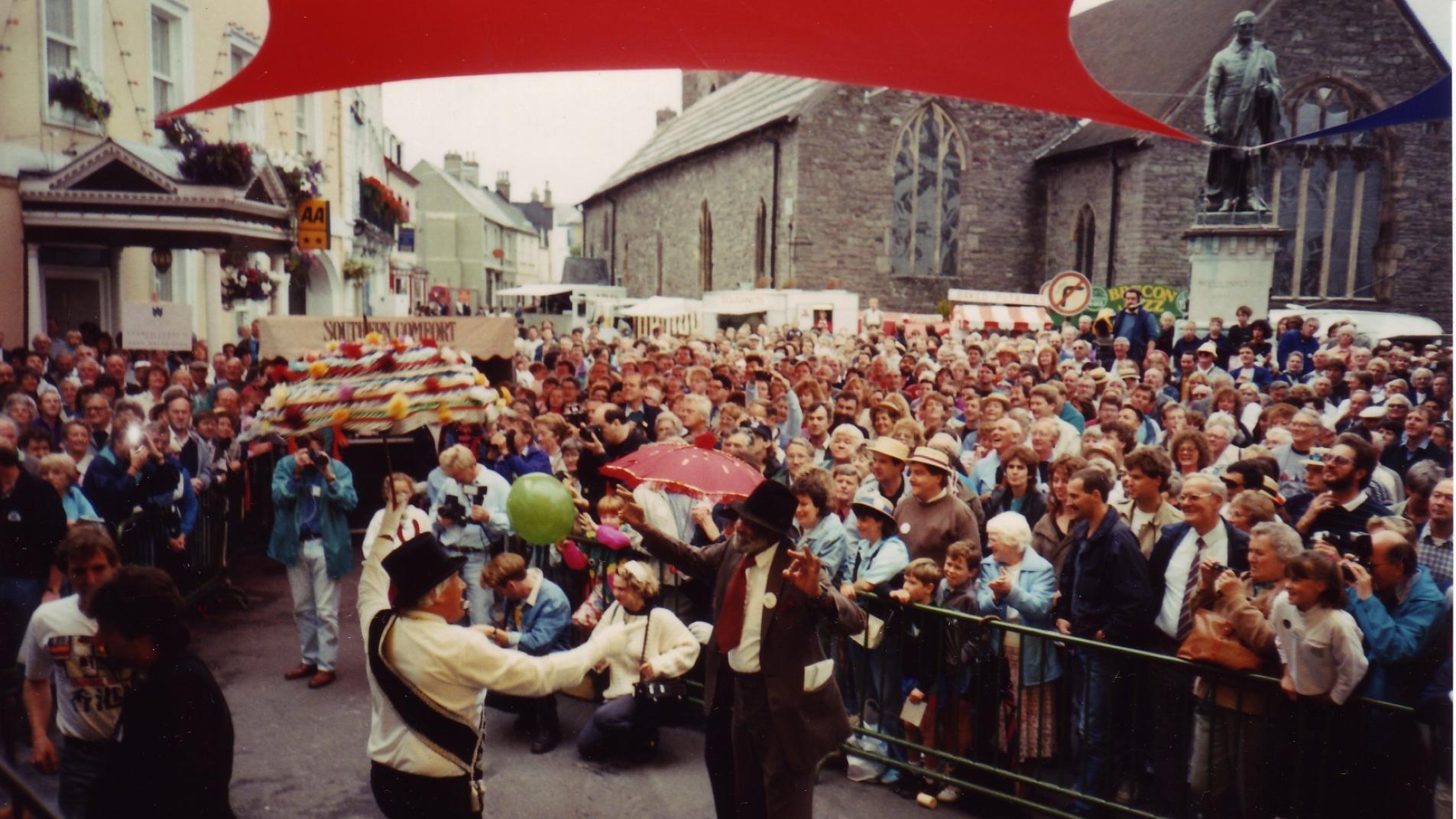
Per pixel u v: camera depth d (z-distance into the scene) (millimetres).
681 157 44062
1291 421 7754
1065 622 5297
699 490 5180
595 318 44250
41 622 3781
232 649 7312
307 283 21812
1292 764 4344
